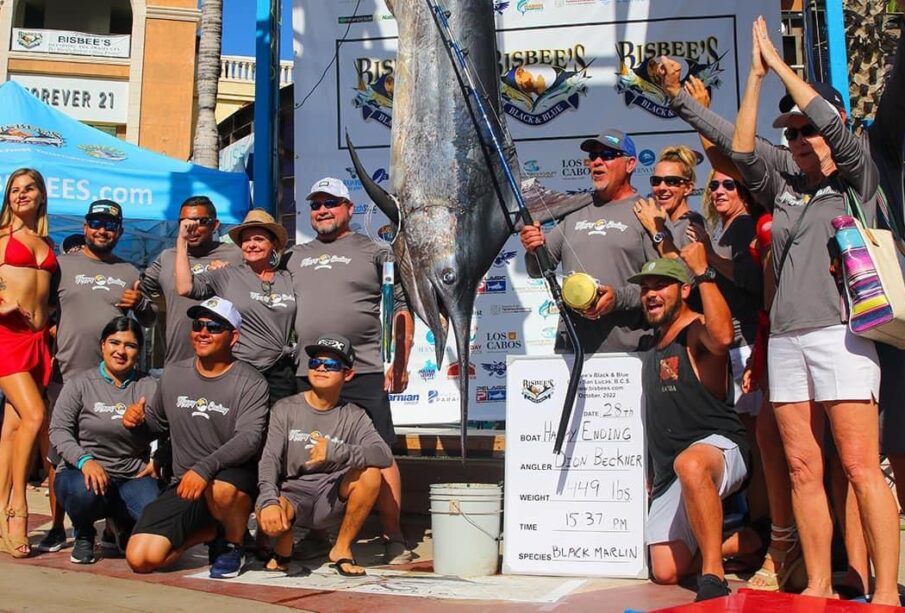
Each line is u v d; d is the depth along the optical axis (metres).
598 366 3.48
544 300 5.12
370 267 3.96
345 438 3.52
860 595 2.85
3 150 5.81
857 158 2.66
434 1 3.30
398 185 3.31
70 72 15.96
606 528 3.38
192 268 4.20
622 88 5.19
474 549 3.43
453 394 5.19
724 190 3.72
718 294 3.07
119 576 3.34
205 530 3.46
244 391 3.47
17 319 3.80
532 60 5.26
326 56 5.41
